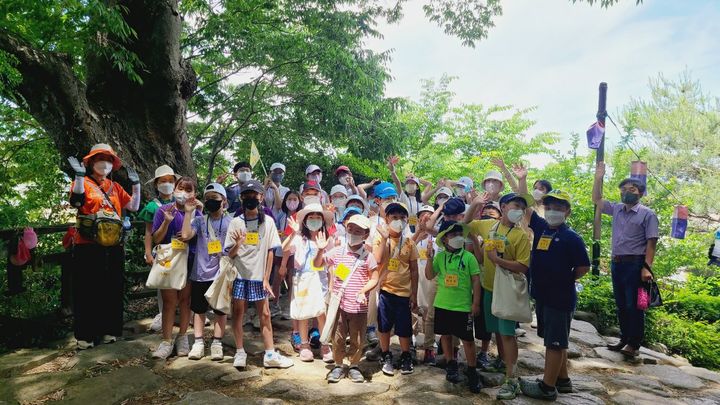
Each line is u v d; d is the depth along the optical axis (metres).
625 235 5.45
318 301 4.63
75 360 4.38
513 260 4.06
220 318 4.63
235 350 4.89
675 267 9.05
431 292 4.83
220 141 14.46
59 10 7.12
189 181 4.65
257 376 4.25
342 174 6.84
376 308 4.77
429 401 3.80
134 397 3.82
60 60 7.06
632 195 5.38
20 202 9.61
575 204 9.23
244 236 4.37
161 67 7.77
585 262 3.83
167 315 4.65
